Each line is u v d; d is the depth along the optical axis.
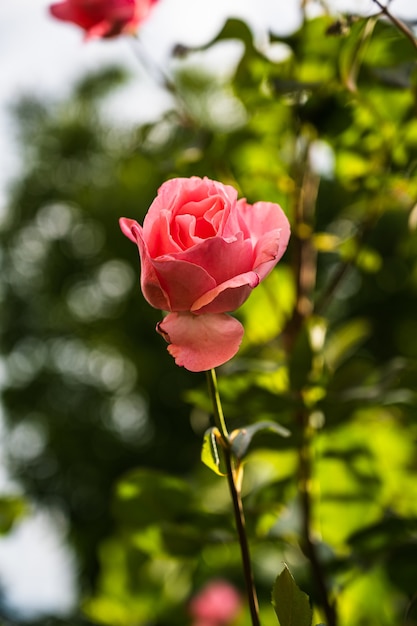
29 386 9.51
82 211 10.02
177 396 8.62
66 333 9.79
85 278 10.02
